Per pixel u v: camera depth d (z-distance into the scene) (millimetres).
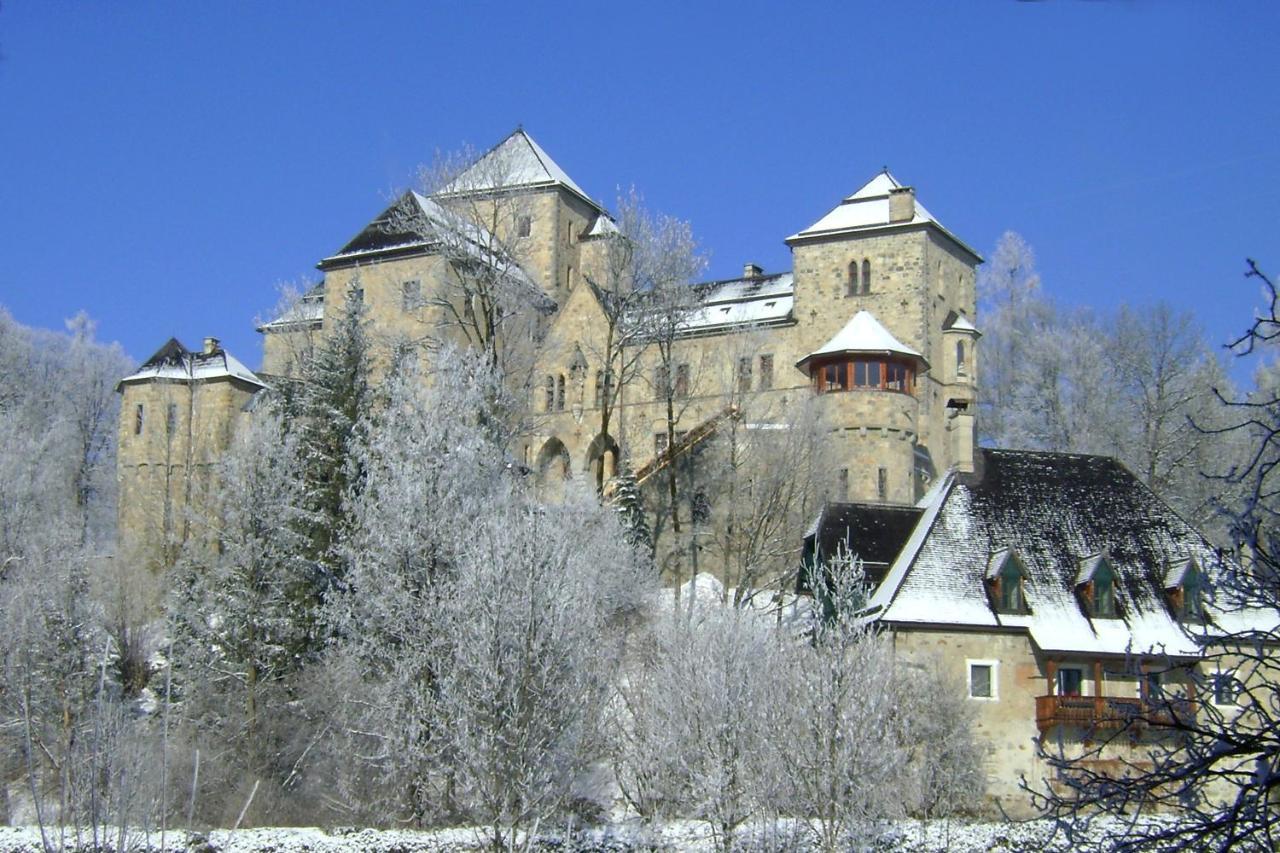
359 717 42438
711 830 37062
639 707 42250
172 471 91312
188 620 51281
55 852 29281
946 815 40062
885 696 36125
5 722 39531
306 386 60281
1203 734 13703
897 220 88875
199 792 41406
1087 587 50188
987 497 53781
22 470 71875
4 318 109312
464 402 50594
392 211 87062
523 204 79000
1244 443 78562
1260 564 14781
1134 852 13508
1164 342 91062
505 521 39094
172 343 99688
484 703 34344
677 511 68375
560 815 36750
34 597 47156
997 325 101500
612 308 71750
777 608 55844
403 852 35719
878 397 76938
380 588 44406
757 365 87188
